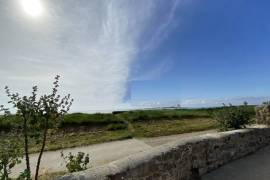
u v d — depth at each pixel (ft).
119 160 17.16
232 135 30.63
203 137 26.76
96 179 14.26
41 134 22.12
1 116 20.68
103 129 66.74
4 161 16.93
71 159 22.95
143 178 17.48
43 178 29.25
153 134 58.75
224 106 42.93
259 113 41.47
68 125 65.31
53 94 21.52
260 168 27.20
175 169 21.35
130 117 78.74
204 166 25.79
